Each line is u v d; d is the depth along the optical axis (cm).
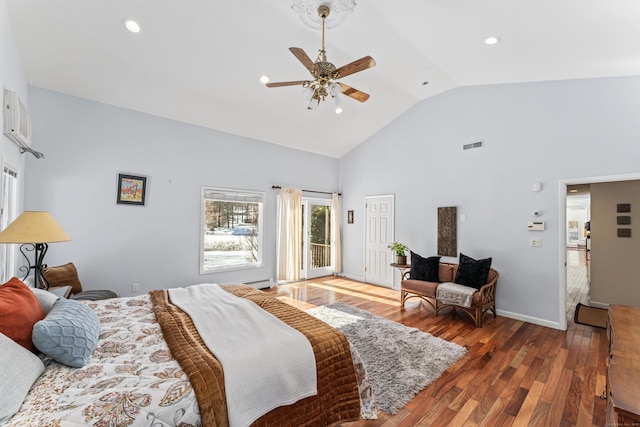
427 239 504
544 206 374
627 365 122
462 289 377
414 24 289
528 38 274
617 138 327
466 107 452
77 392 114
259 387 138
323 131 560
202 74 364
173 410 113
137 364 138
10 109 241
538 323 374
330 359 167
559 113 365
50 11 257
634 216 420
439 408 206
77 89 354
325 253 666
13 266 294
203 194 471
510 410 204
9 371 107
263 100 435
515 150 400
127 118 400
